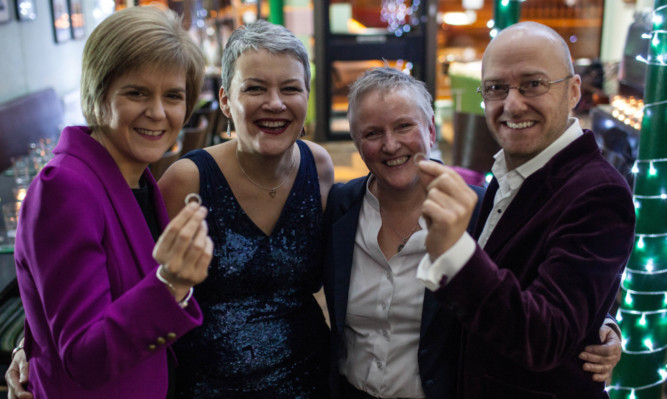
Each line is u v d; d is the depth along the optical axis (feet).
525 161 4.48
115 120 3.93
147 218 4.46
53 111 20.57
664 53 6.15
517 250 4.21
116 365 3.35
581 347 4.29
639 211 6.53
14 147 17.19
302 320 5.61
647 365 6.86
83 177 3.76
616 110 14.23
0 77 17.87
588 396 4.29
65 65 23.71
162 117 3.95
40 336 3.85
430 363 4.93
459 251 3.48
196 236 3.30
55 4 22.40
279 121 5.20
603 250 3.78
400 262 5.07
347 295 5.22
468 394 4.55
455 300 3.54
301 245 5.58
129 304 3.39
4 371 8.07
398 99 4.89
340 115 27.02
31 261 3.58
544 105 4.18
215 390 5.32
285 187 5.58
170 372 4.74
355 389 5.37
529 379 4.28
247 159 5.42
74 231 3.54
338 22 25.98
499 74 4.25
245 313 5.38
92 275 3.53
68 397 3.85
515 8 8.04
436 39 26.37
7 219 9.59
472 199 3.44
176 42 3.93
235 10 31.65
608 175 3.98
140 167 4.32
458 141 13.17
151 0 28.81
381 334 5.20
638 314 6.72
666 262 6.59
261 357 5.32
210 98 26.48
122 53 3.76
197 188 5.38
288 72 5.07
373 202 5.24
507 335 3.55
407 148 4.97
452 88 26.76
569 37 36.88
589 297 3.70
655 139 6.32
